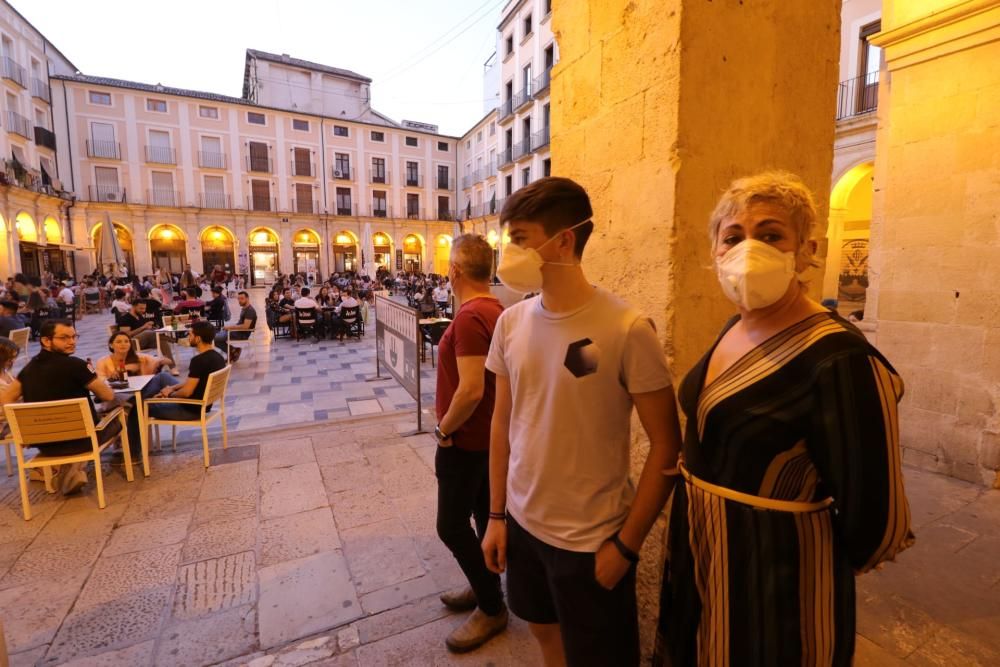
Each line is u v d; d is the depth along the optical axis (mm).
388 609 2201
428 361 8445
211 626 2115
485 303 1780
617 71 1738
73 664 1929
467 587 2230
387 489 3406
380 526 2922
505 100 28984
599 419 1102
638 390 1071
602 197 1852
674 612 1149
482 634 1951
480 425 1825
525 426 1200
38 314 11406
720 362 1034
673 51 1483
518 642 1967
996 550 2627
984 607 2189
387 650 1958
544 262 1088
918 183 3598
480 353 1700
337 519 3008
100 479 3164
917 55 3533
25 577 2467
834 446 822
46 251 24828
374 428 4688
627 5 1671
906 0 3570
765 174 976
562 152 2086
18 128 23141
